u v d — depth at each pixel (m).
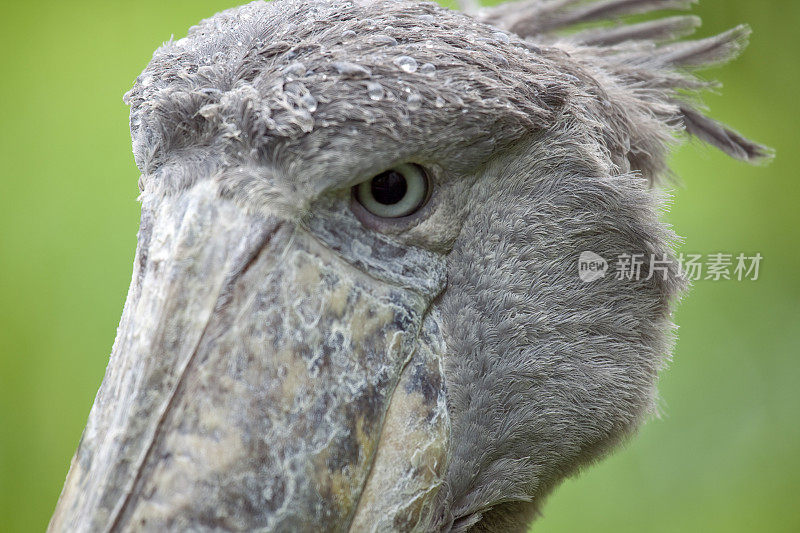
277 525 2.78
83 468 2.79
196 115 2.79
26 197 3.62
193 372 2.78
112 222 3.56
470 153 2.80
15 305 3.54
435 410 2.80
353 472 2.79
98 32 3.79
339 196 2.79
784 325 3.46
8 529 3.45
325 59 2.79
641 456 3.40
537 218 2.82
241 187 2.79
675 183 2.89
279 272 2.79
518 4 2.92
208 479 2.78
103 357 3.46
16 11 3.82
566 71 2.83
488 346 2.82
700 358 3.45
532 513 2.87
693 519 3.33
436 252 2.81
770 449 3.38
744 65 3.82
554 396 2.83
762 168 3.60
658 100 2.89
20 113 3.74
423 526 2.80
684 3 2.94
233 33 2.80
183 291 2.79
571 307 2.82
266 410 2.78
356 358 2.79
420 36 2.80
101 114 3.69
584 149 2.82
